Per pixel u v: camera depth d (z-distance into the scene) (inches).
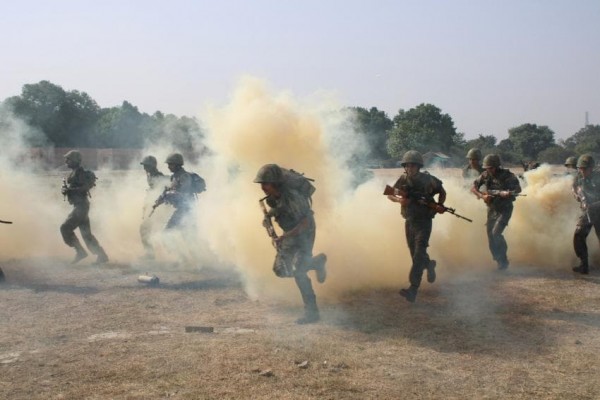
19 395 176.4
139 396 175.0
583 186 362.9
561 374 195.8
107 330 244.1
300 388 181.6
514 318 262.4
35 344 225.1
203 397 174.4
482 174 378.3
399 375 193.6
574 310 275.7
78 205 390.6
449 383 187.5
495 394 179.2
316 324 252.5
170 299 298.0
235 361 204.2
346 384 185.3
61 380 188.1
